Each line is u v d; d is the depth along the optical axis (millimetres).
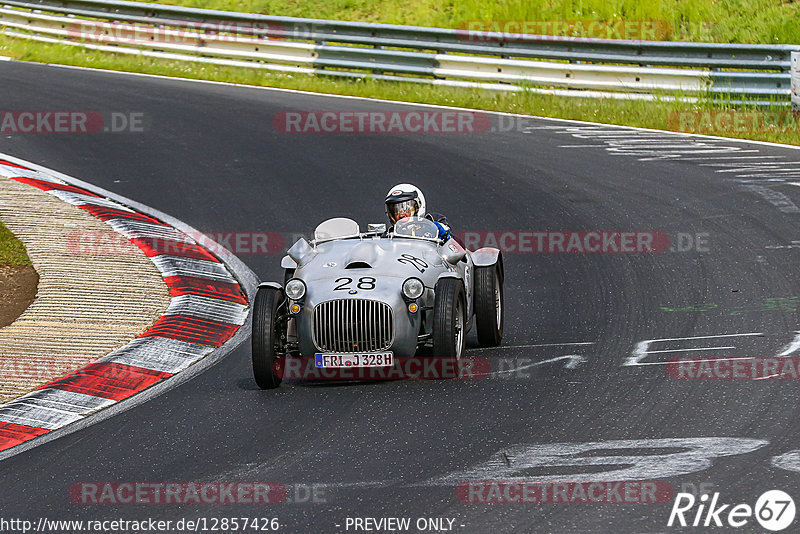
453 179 60062
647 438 24594
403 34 84688
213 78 89312
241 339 37625
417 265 32625
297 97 82750
